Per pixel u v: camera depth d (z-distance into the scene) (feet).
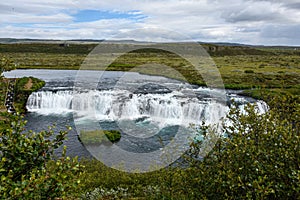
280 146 18.51
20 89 109.70
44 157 17.75
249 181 18.11
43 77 154.61
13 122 18.03
